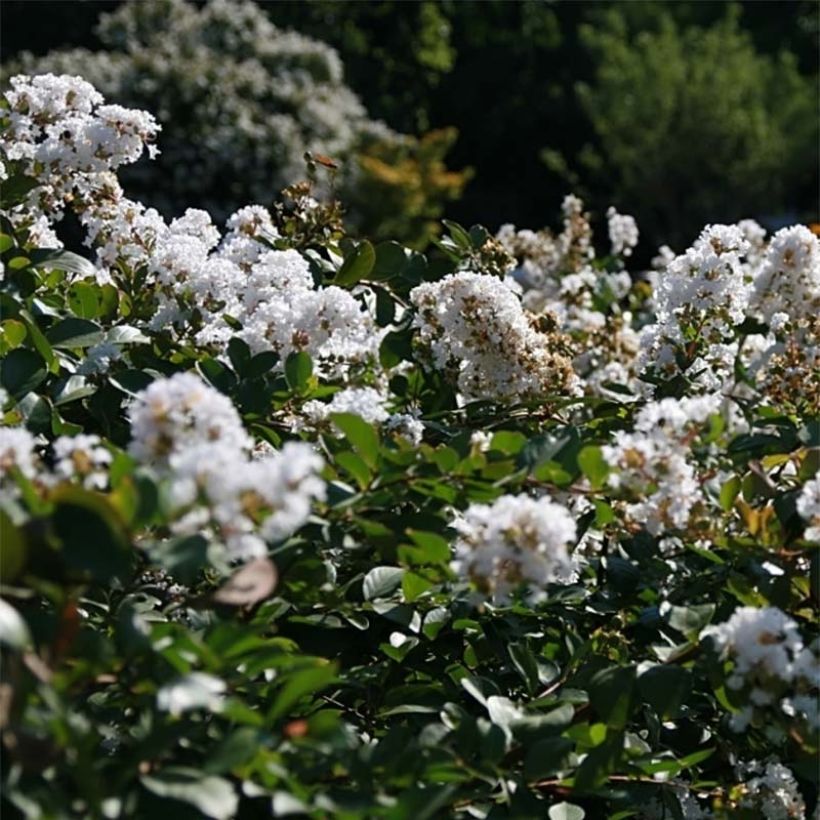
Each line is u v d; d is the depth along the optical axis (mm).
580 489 2324
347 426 2215
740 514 2564
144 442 1947
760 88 24094
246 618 2322
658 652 2424
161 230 3223
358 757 2021
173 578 2455
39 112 3305
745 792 2471
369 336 3283
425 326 3143
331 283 3490
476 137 26328
